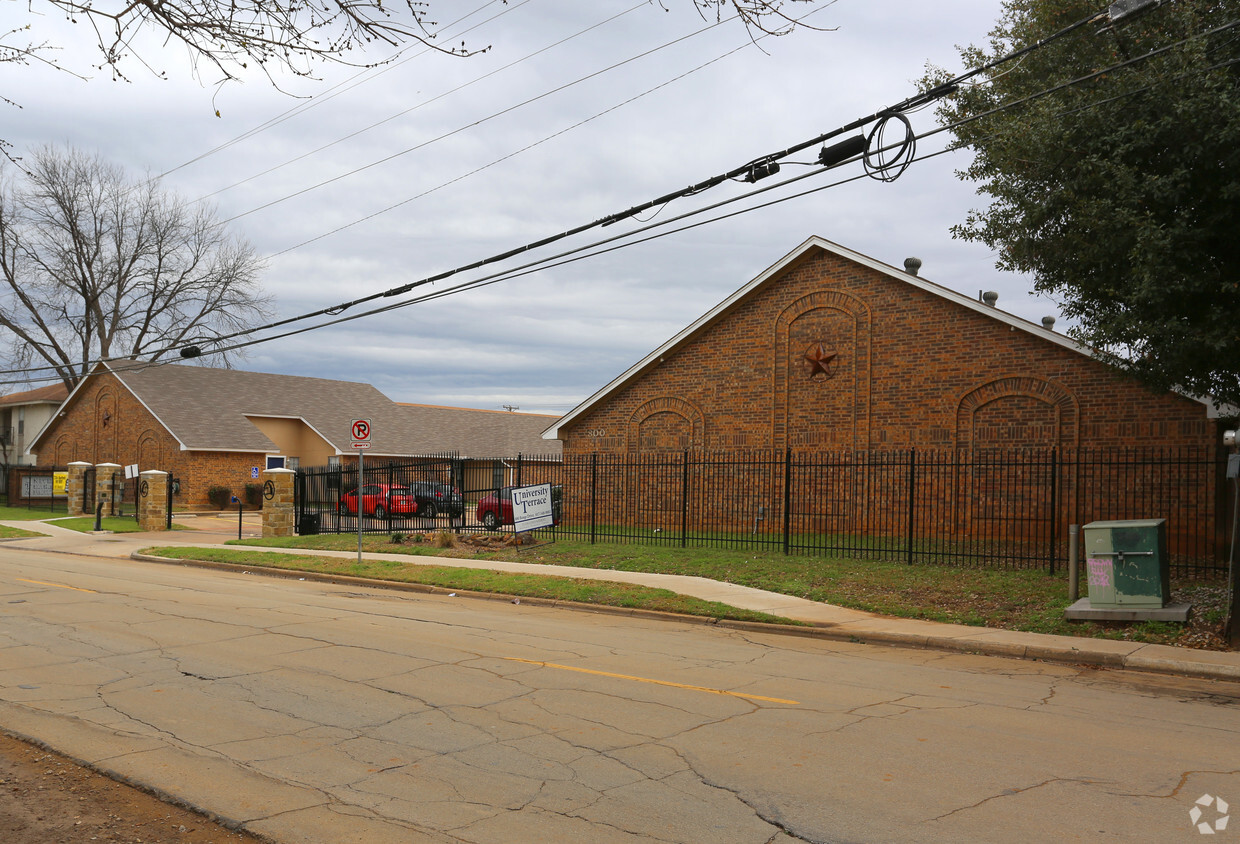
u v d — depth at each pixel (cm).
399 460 5122
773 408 2372
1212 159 1183
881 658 1051
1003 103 1639
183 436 4284
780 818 505
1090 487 1927
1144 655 1016
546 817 505
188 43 593
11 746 632
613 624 1290
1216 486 1798
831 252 2289
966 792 551
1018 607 1303
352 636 1091
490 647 1037
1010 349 2042
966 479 2078
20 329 4562
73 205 4488
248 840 477
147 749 623
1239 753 650
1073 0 1480
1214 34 1231
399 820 500
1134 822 503
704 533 2344
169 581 1728
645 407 2594
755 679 891
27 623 1152
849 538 2112
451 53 621
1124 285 1326
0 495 4884
